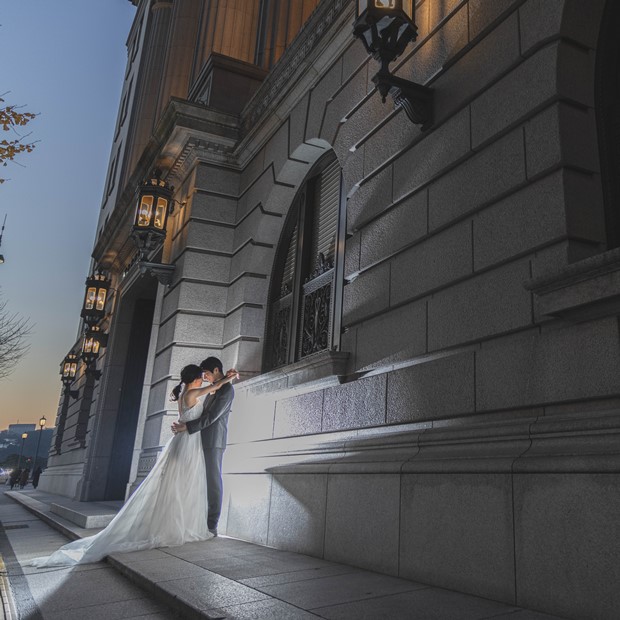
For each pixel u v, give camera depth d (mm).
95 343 20125
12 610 3973
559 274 3896
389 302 5988
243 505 7332
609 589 3166
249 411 8664
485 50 5355
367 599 3762
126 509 6441
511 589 3691
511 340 4480
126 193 15469
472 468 4133
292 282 9797
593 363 3770
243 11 15211
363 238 6688
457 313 5066
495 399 4449
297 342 9078
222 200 11609
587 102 4609
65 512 10781
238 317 10344
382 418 5629
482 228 4980
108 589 4676
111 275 20250
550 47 4668
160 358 11336
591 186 4410
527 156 4648
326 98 8438
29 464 92375
